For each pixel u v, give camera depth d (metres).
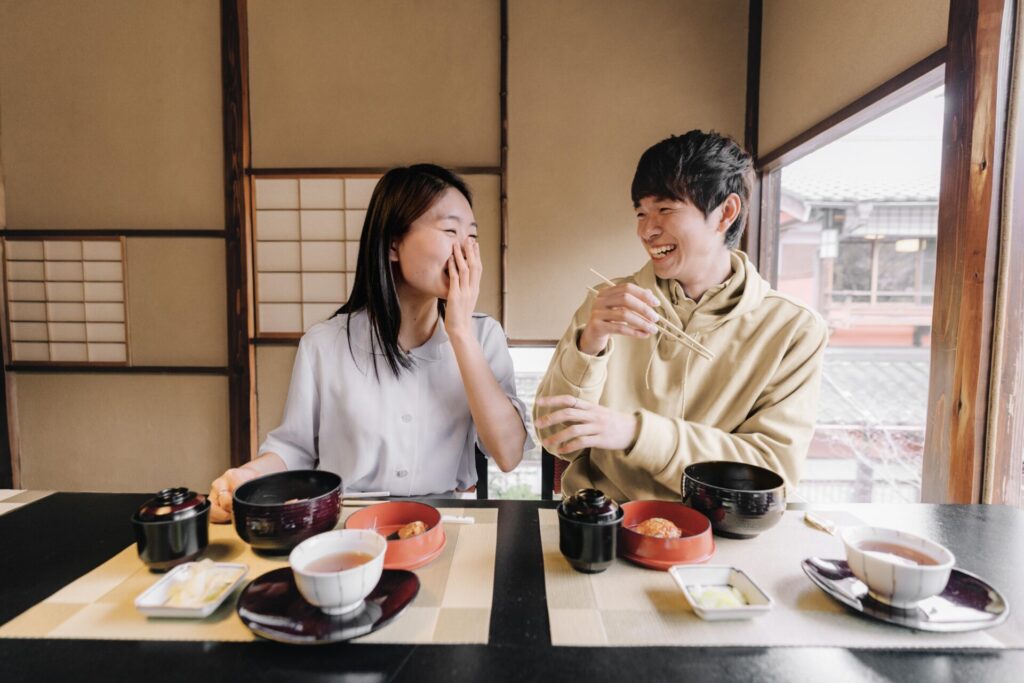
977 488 1.39
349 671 0.61
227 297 3.04
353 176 2.95
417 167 1.34
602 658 0.64
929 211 6.76
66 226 3.07
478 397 1.29
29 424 3.17
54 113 3.02
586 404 1.09
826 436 5.39
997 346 1.35
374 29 2.94
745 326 1.36
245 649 0.65
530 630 0.69
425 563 0.85
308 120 2.97
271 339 3.03
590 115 2.97
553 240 3.03
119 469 3.16
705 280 1.39
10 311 3.12
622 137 2.98
